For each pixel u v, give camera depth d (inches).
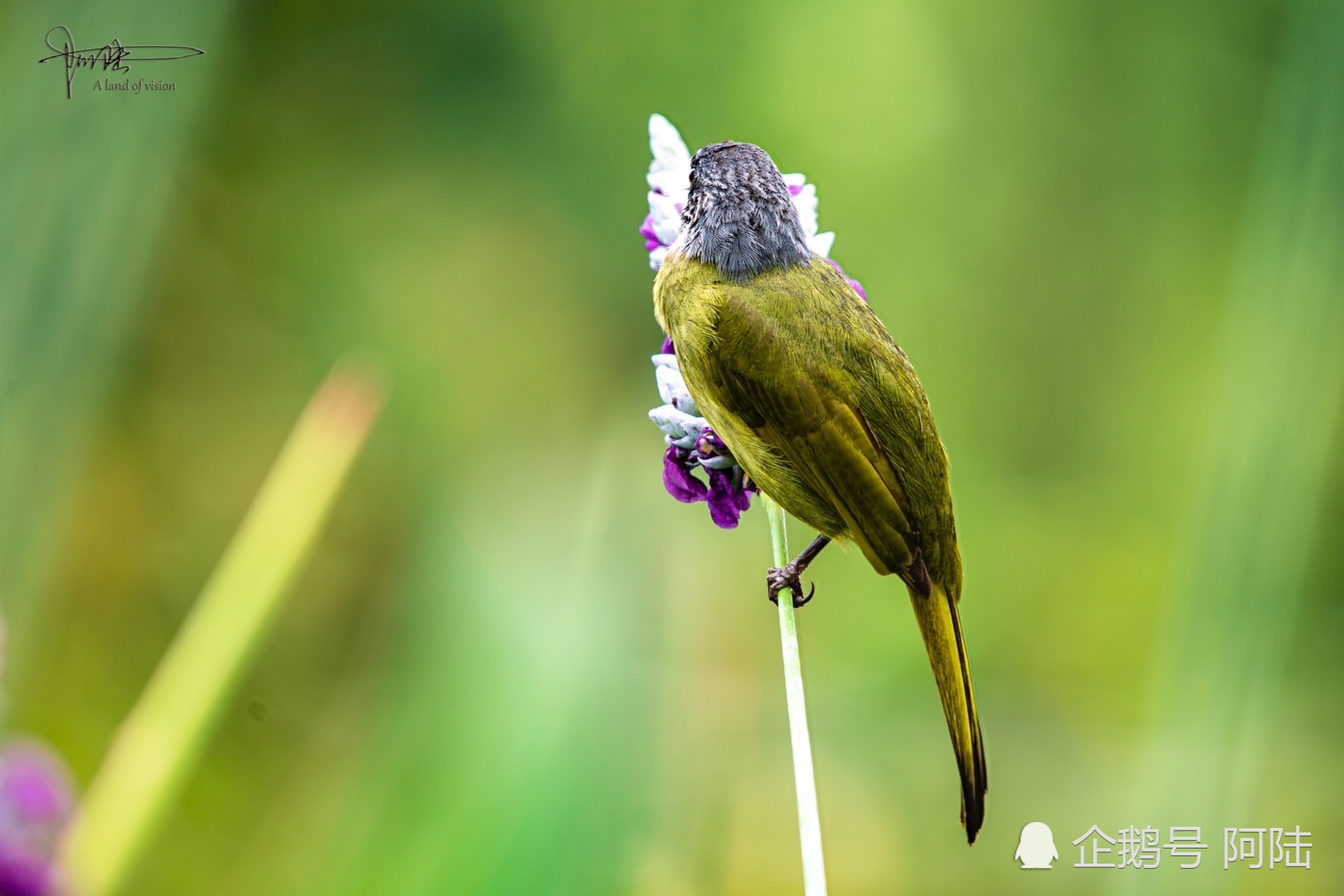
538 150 616.7
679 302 284.0
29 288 357.4
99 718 479.8
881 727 468.8
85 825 236.4
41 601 345.4
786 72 605.0
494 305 602.2
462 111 620.4
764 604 481.1
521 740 260.7
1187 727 341.7
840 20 605.9
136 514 528.7
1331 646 481.7
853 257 596.7
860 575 498.9
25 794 214.8
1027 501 571.8
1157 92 642.2
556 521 324.2
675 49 607.5
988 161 621.0
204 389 565.0
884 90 602.9
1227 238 630.5
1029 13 633.0
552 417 588.7
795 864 434.0
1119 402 611.8
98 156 381.7
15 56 392.2
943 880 442.0
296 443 260.7
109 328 373.1
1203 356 612.1
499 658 268.7
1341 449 489.4
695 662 397.4
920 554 276.1
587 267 611.8
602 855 261.0
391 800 265.1
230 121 589.3
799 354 273.1
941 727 469.7
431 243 605.0
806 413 272.1
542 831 256.2
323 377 578.6
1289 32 577.3
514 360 596.1
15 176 369.7
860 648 487.8
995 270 613.3
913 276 601.9
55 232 368.8
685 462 273.4
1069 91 637.9
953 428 581.9
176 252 568.7
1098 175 636.1
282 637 496.4
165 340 562.3
